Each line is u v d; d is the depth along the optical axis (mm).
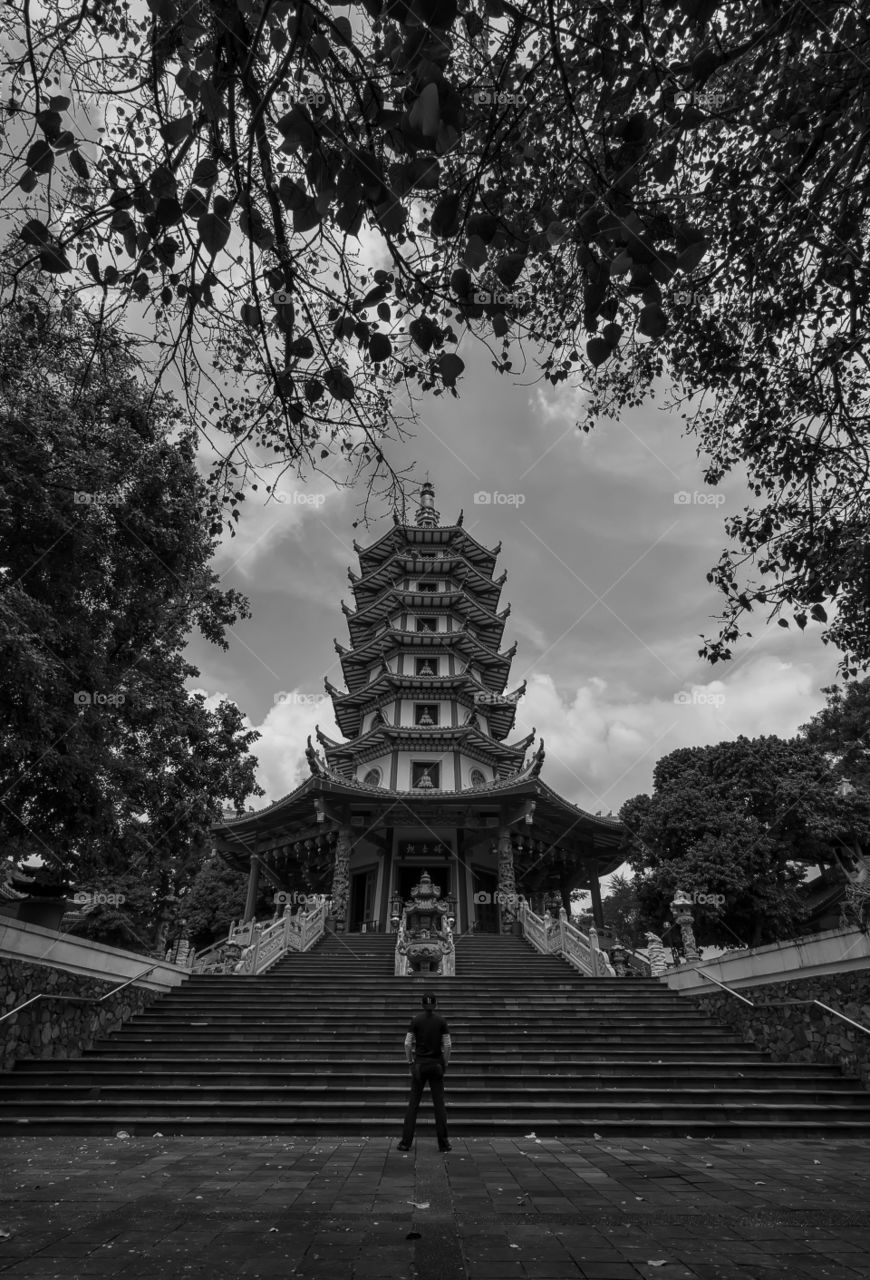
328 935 23812
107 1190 6172
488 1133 9227
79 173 3949
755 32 5430
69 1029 12102
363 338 4594
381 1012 14555
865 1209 5637
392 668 34344
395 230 3766
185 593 14406
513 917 25719
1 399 10102
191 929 37969
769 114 6141
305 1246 4637
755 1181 6648
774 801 29375
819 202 6137
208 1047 12453
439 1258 4414
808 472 7969
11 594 9812
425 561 35938
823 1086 10531
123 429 11789
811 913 32844
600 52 4574
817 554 7844
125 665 13586
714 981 14289
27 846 12859
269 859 32688
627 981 17016
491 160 4172
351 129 3777
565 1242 4754
